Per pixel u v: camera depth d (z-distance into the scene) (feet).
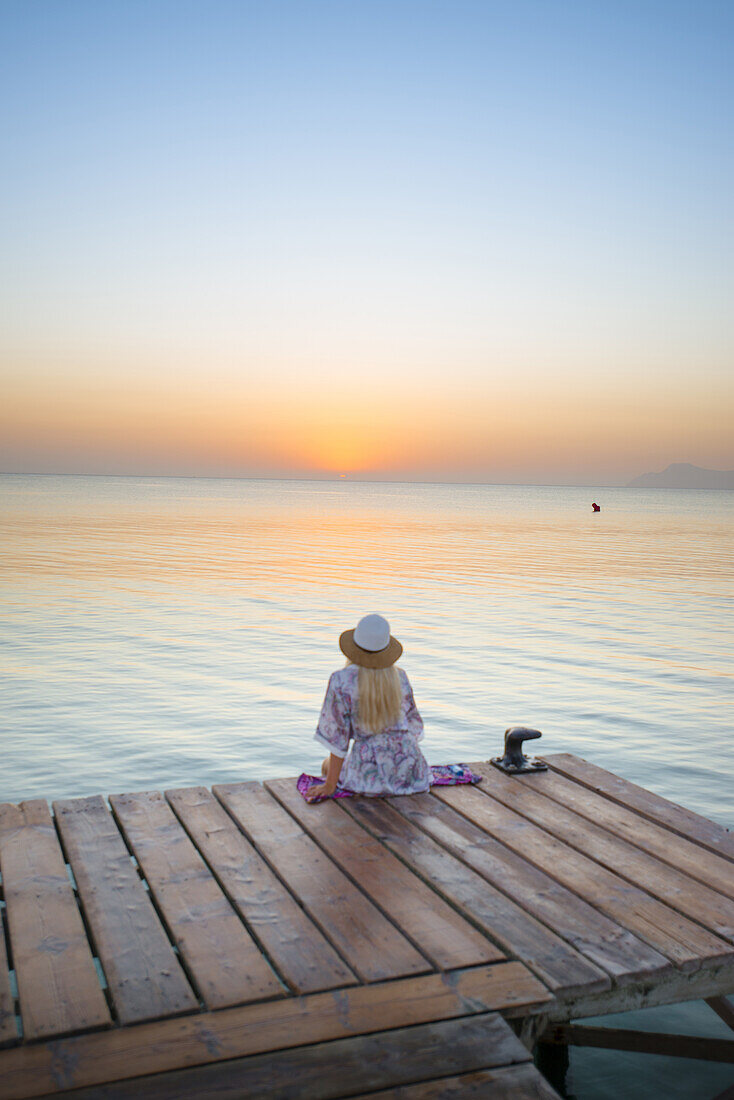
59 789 26.43
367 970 11.75
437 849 15.93
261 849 15.76
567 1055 15.03
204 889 14.15
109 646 50.65
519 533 193.06
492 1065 10.03
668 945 12.57
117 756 29.84
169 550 124.98
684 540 174.60
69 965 11.84
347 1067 9.93
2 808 17.99
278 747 31.19
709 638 56.75
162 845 15.94
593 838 16.63
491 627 59.67
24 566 97.55
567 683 42.80
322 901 13.73
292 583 84.89
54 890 14.08
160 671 43.98
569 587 85.46
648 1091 14.10
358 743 18.79
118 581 84.07
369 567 103.71
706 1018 16.20
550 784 19.98
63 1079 9.62
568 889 14.44
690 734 34.06
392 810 17.97
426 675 44.24
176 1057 10.02
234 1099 9.38
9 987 11.32
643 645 53.72
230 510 302.04
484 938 12.69
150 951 12.23
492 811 18.03
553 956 12.22
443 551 132.98
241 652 49.24
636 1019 16.14
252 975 11.61
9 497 409.49
